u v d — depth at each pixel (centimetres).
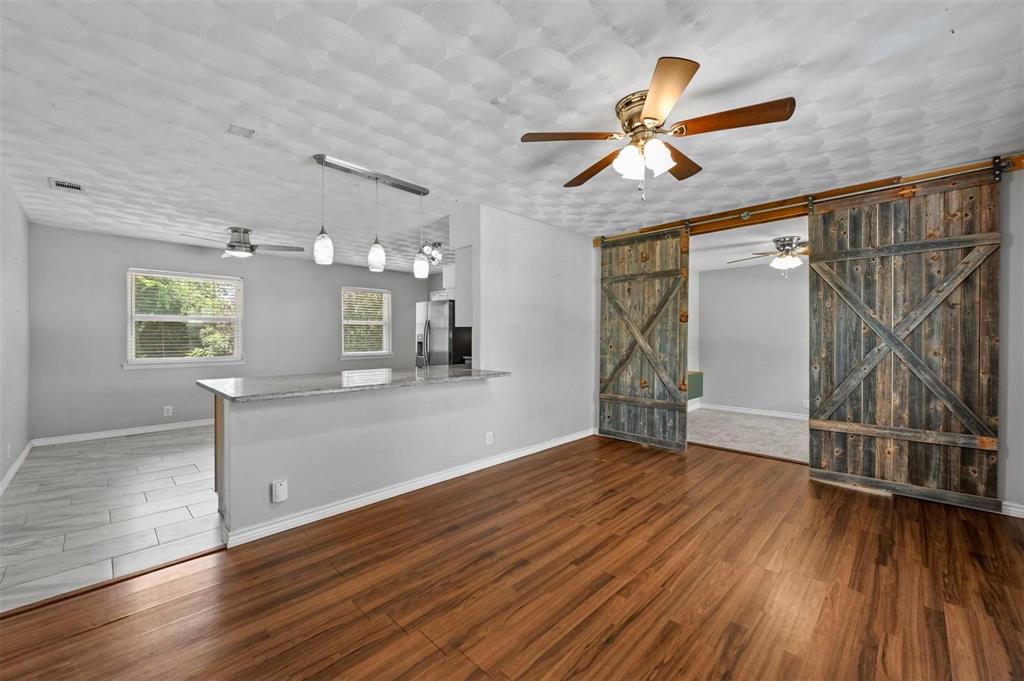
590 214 439
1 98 221
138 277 546
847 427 359
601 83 212
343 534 273
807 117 242
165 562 238
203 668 162
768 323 696
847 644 174
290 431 281
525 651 171
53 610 196
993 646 171
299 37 178
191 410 583
